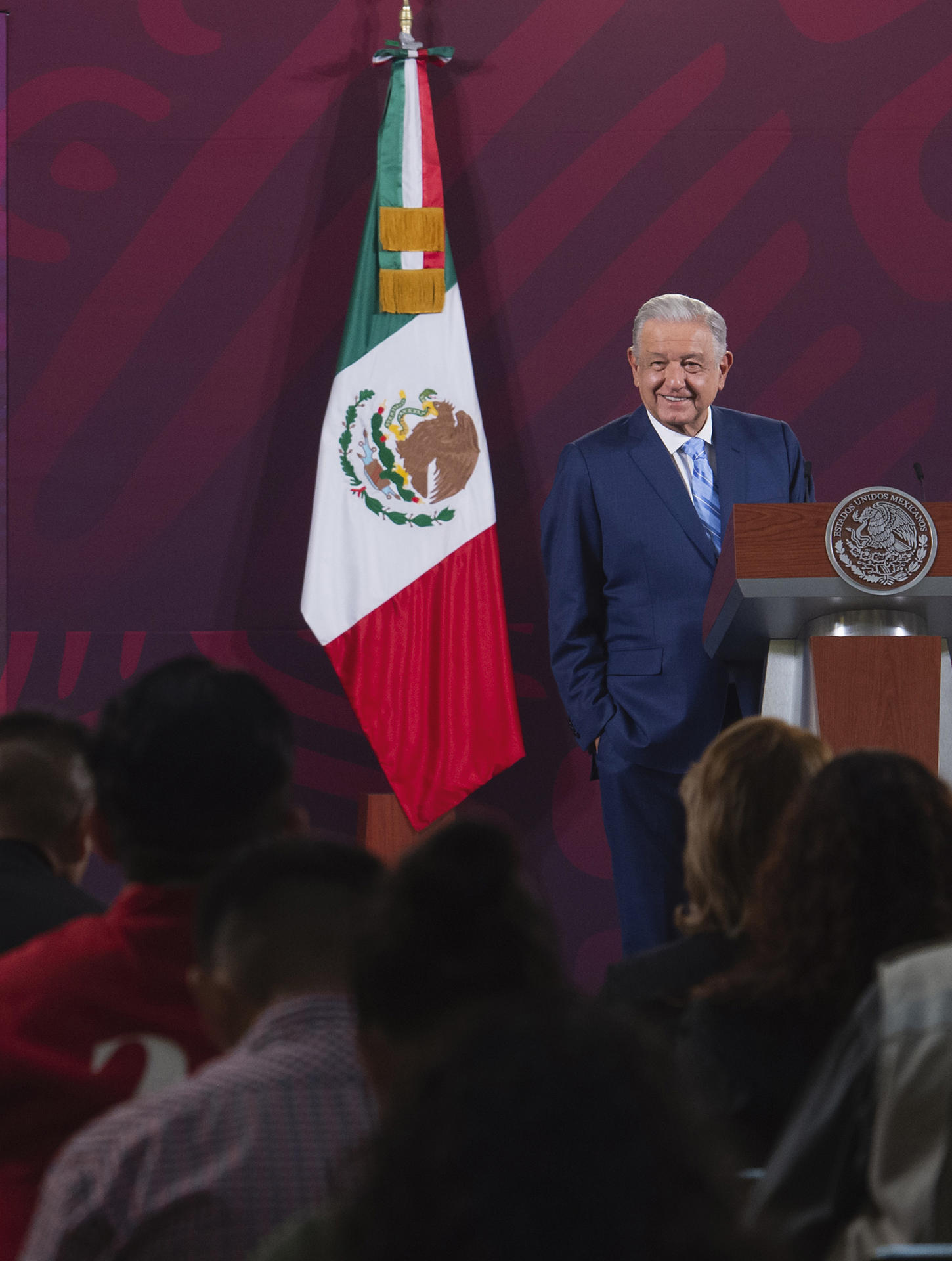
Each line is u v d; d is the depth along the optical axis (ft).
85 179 58.03
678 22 58.29
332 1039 11.90
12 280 57.67
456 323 55.21
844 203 57.77
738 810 19.51
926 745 33.27
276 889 12.62
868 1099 12.74
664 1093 6.61
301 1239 8.78
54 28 58.18
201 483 57.16
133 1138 11.44
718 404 57.16
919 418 56.95
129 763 15.48
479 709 53.11
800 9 58.23
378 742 52.75
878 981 13.25
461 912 9.26
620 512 47.11
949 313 57.31
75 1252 11.15
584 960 54.90
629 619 46.50
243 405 57.41
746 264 57.67
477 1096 6.34
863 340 57.31
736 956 19.54
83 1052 14.61
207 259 57.88
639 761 44.88
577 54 58.34
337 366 55.11
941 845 16.17
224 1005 12.87
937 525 33.19
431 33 58.29
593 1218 6.12
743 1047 16.15
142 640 56.39
